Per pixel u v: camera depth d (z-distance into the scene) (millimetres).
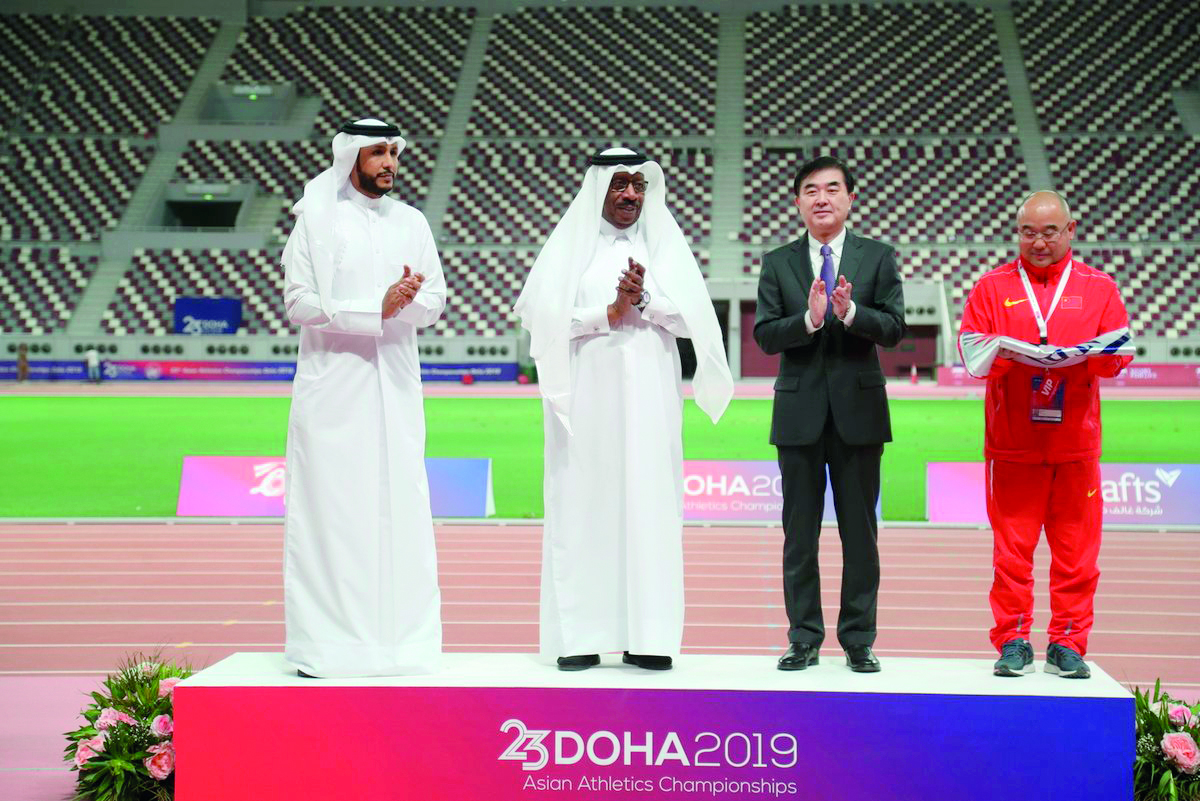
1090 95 40031
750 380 35531
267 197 38469
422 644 4246
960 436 18734
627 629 4340
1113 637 6840
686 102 40906
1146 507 11234
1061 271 4430
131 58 42562
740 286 35000
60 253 37000
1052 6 43062
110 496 13180
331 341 4258
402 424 4301
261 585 8453
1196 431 19875
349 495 4203
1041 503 4402
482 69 42344
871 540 4457
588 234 4375
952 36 42344
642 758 4047
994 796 4000
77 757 4438
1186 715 4449
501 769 4062
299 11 44469
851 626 4422
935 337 35531
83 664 6285
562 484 4395
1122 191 36969
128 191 38500
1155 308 33750
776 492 11430
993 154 38406
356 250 4262
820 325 4332
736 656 4648
